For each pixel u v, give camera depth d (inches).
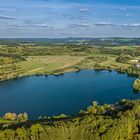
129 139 7524.6
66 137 7588.6
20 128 7711.6
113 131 7352.4
